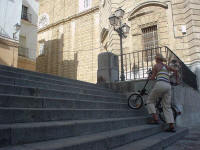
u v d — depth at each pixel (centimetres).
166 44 1041
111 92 686
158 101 525
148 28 1133
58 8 2436
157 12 1099
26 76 448
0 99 255
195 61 933
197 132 554
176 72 489
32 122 256
